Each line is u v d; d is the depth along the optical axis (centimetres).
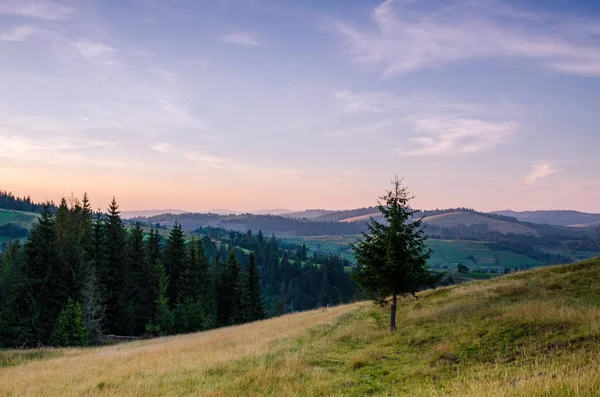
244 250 18000
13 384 1474
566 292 2050
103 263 4925
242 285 6369
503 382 914
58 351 2817
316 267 15462
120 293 4966
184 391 1176
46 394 1266
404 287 2069
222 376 1352
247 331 2867
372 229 2175
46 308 3938
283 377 1238
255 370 1331
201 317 5238
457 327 1712
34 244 3994
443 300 2572
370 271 2095
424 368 1223
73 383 1433
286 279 15600
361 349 1680
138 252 5559
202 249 7006
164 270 5634
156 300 5175
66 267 4147
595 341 1170
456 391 892
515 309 1794
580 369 903
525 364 1099
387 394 998
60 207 5147
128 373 1516
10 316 3791
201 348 2148
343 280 15688
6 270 5425
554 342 1248
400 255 2047
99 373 1603
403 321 2148
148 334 4978
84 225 5250
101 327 4722
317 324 2500
